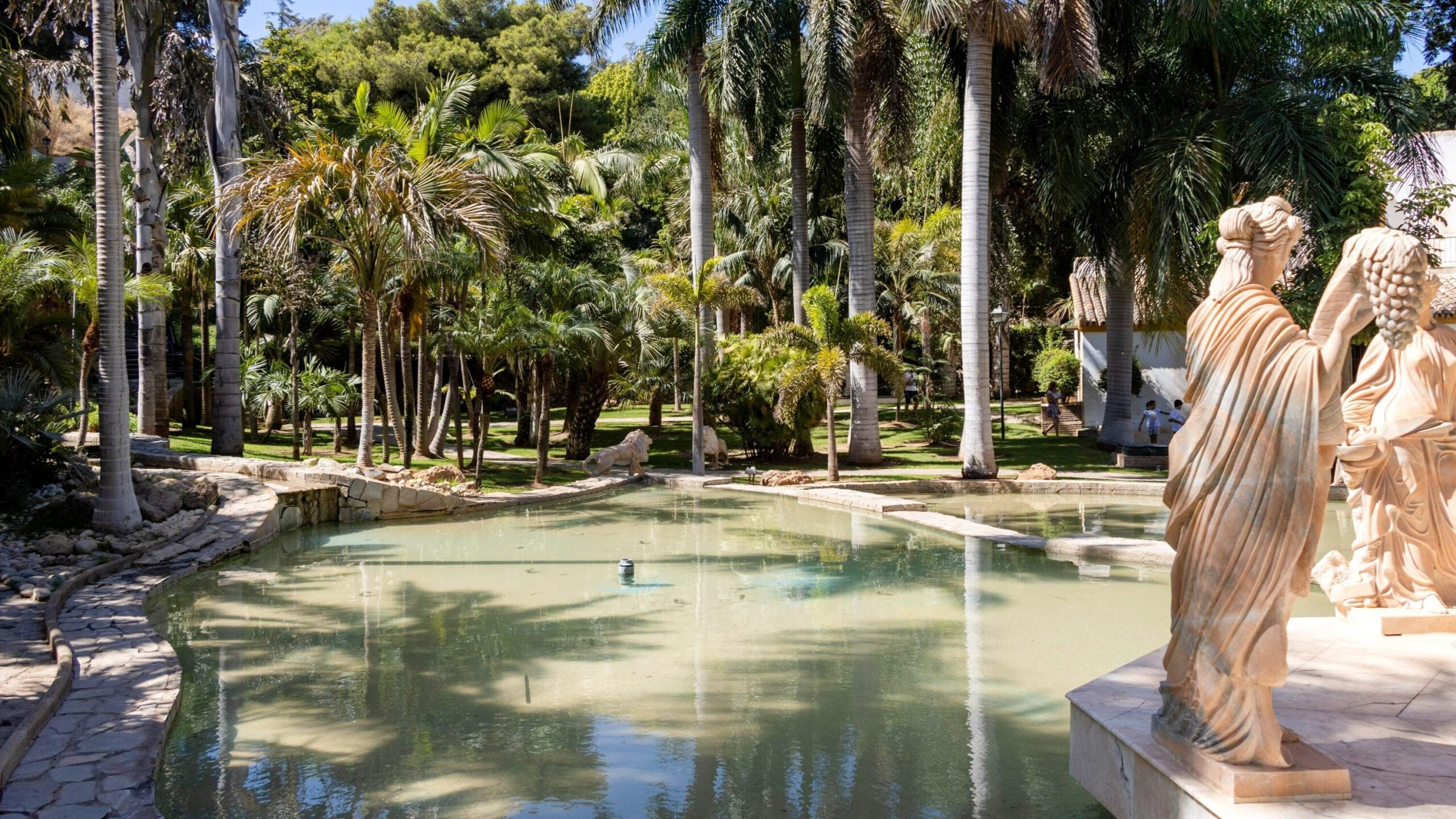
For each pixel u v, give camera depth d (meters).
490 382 17.92
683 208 39.81
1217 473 3.66
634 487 20.05
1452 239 23.78
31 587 9.49
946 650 7.91
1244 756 3.61
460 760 5.64
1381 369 6.37
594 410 23.44
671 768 5.51
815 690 6.90
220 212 18.19
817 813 4.88
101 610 8.96
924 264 35.41
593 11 26.53
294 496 14.16
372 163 16.16
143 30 19.95
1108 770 4.39
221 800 5.12
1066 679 7.09
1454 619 6.13
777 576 11.02
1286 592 3.55
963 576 10.92
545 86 47.94
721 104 23.72
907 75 22.56
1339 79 20.48
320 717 6.42
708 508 16.89
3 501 12.19
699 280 21.05
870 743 5.86
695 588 10.40
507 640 8.34
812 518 15.77
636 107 46.09
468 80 21.67
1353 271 3.53
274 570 11.41
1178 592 3.88
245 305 27.64
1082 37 18.66
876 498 16.75
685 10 24.34
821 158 28.30
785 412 19.78
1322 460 3.54
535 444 26.81
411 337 21.27
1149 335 26.14
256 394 23.16
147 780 5.13
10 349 16.16
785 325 20.08
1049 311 43.66
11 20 20.80
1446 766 3.95
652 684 7.08
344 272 20.70
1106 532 13.96
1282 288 18.14
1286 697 4.93
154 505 12.73
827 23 21.58
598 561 11.99
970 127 19.75
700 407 21.48
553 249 23.70
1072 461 22.92
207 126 19.47
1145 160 20.22
